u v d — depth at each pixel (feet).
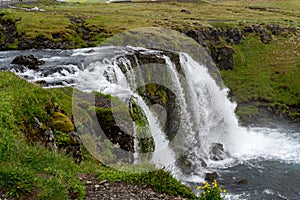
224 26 221.05
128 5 317.01
